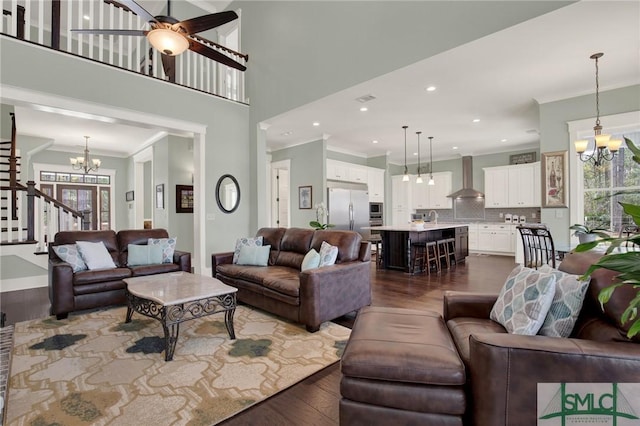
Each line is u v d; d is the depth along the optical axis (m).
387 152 8.88
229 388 1.99
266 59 5.36
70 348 2.56
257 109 5.57
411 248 5.61
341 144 7.81
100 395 1.90
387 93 4.36
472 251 8.48
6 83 3.40
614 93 4.15
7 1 5.16
